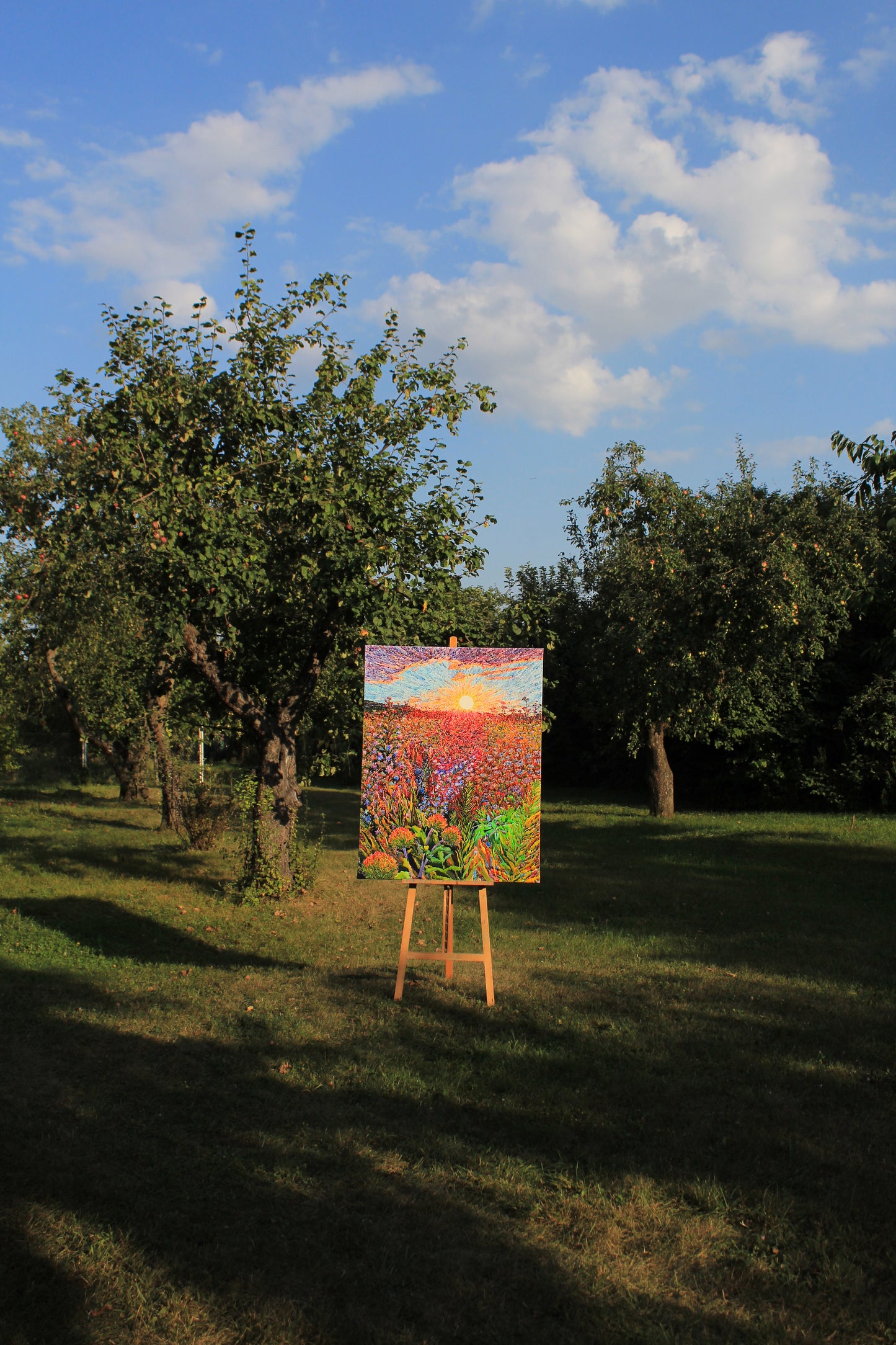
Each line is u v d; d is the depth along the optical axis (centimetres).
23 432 1614
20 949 874
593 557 2275
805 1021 673
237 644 1167
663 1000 729
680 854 1611
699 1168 443
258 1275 349
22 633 2136
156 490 1000
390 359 1157
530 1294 344
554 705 3138
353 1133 471
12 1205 398
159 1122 487
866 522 1886
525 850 734
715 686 1912
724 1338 321
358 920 1077
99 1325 321
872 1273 358
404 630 1080
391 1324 323
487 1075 556
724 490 1998
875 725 2364
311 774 1402
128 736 2302
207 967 834
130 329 1127
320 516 1047
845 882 1312
